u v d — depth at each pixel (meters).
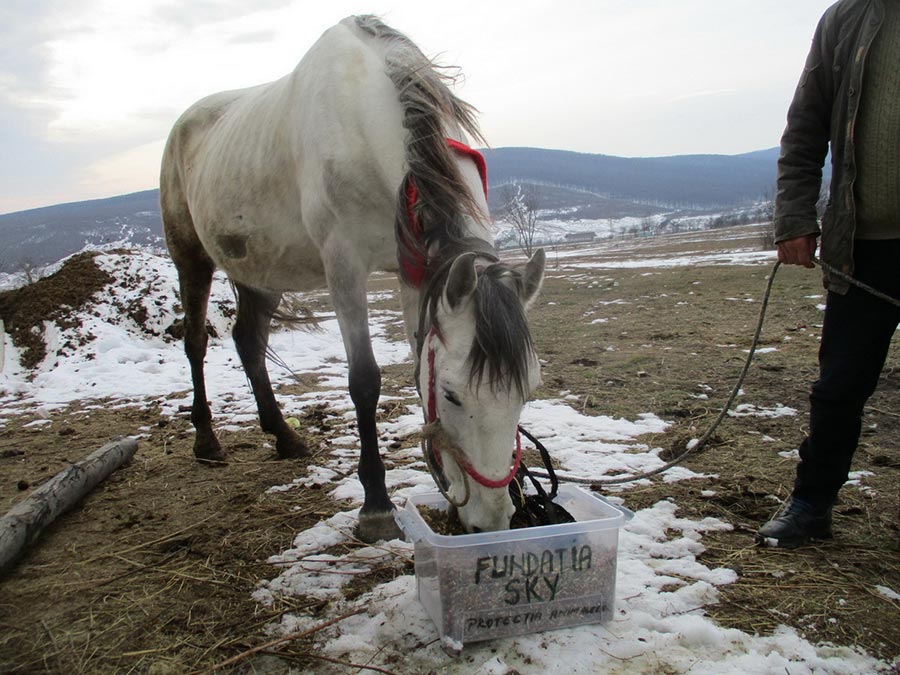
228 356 7.50
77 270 8.71
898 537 2.45
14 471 3.81
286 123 2.98
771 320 7.29
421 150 2.26
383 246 2.74
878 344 2.27
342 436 4.18
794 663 1.75
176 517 3.01
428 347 2.00
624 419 4.18
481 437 1.82
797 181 2.35
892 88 2.09
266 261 3.36
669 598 2.07
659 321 7.94
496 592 1.85
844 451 2.37
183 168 4.02
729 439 3.62
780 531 2.42
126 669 1.88
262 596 2.24
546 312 9.57
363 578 2.32
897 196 2.11
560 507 2.13
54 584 2.41
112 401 5.71
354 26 2.96
